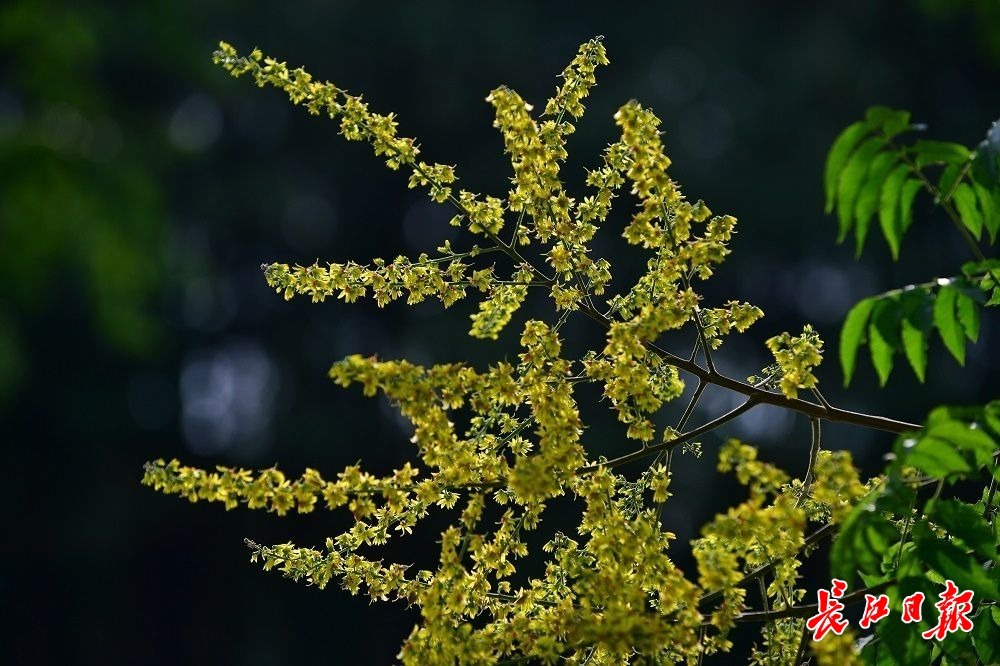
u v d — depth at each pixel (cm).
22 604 2070
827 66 1919
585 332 1703
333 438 2017
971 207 281
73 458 2098
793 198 1886
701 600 297
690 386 1583
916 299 267
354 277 344
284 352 2162
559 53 2027
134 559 2098
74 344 2056
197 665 2106
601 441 1594
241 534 2077
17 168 1406
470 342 1703
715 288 1967
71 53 1524
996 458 293
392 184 2122
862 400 1759
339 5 2000
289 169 2142
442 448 310
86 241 1588
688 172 1888
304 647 2050
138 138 1820
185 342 2208
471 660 302
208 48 1995
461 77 1983
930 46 1925
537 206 346
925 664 270
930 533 274
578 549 321
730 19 2042
